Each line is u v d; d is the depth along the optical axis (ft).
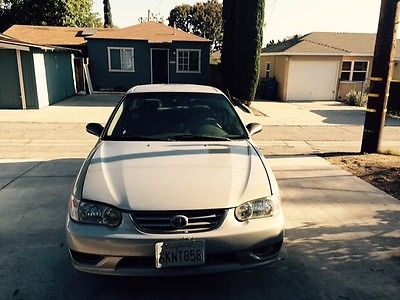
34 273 9.59
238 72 50.08
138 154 10.20
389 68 21.74
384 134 33.12
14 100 43.37
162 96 13.39
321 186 16.84
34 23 105.81
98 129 12.57
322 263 10.27
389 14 20.40
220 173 9.20
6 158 21.67
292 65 60.80
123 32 65.36
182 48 64.34
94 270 8.14
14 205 14.20
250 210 8.42
